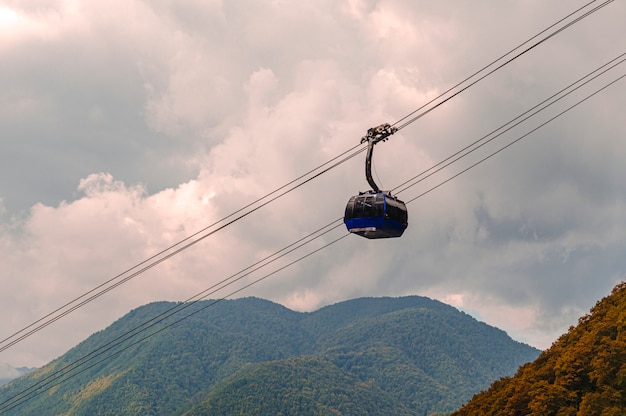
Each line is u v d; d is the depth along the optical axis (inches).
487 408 7229.3
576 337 6835.6
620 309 6481.3
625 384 5423.2
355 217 2393.0
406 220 2425.0
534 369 7096.5
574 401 5743.1
